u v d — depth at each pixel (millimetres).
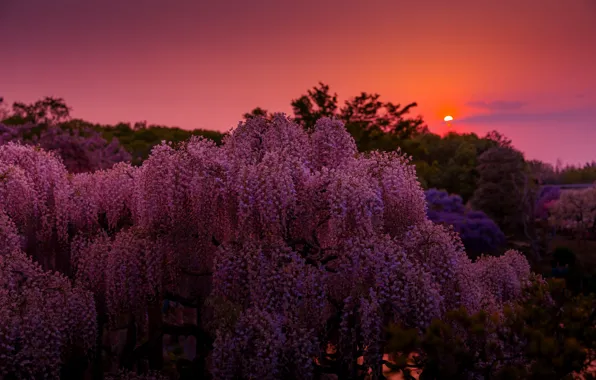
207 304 6492
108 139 31453
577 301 5328
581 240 21859
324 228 6953
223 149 7332
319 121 7641
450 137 44250
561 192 25016
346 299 6234
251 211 6250
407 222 7047
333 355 6734
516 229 24766
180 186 6562
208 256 7090
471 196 30906
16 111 27500
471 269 7094
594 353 5066
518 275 7996
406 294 5988
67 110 27672
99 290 7223
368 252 6246
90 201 8023
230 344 5848
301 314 6223
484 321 5512
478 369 5352
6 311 5973
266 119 7613
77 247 7840
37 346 5941
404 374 5363
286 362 5875
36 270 7000
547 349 4855
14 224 7227
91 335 6699
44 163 7875
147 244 6797
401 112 29391
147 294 7039
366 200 6391
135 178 7930
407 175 7023
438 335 5227
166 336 9750
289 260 6324
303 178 6730
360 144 29219
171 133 28500
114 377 7359
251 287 6199
